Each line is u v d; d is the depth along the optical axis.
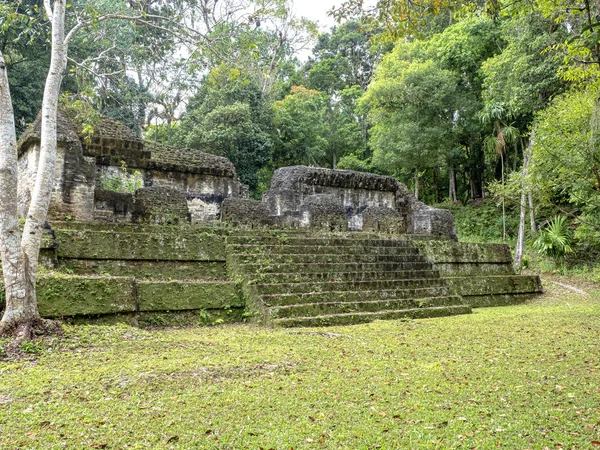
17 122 21.98
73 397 4.18
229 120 25.70
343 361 5.65
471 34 24.72
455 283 12.62
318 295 9.31
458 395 4.42
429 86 24.39
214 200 16.34
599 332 7.90
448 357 6.00
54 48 6.82
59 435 3.41
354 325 8.54
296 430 3.55
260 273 9.41
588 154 10.21
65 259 8.38
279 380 4.82
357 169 33.44
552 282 16.70
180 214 11.52
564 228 18.92
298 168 15.66
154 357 5.54
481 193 30.62
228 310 8.82
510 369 5.40
